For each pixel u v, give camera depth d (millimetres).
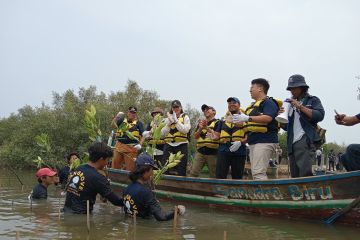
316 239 3986
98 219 4777
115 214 5176
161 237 3877
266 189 5461
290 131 5730
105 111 26000
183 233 4117
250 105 6559
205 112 8258
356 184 4453
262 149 6109
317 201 4898
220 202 6234
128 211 4953
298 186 5059
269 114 5992
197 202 6707
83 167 5234
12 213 5070
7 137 31984
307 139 5547
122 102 29812
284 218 5305
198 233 4156
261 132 6109
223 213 5801
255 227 4629
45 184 6676
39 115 26469
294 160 5715
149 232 4105
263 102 6230
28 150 23422
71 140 24672
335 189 4672
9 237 3699
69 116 25328
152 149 6457
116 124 8945
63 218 4738
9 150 24078
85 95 30594
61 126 24547
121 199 5227
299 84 5629
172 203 7133
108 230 4141
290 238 4027
